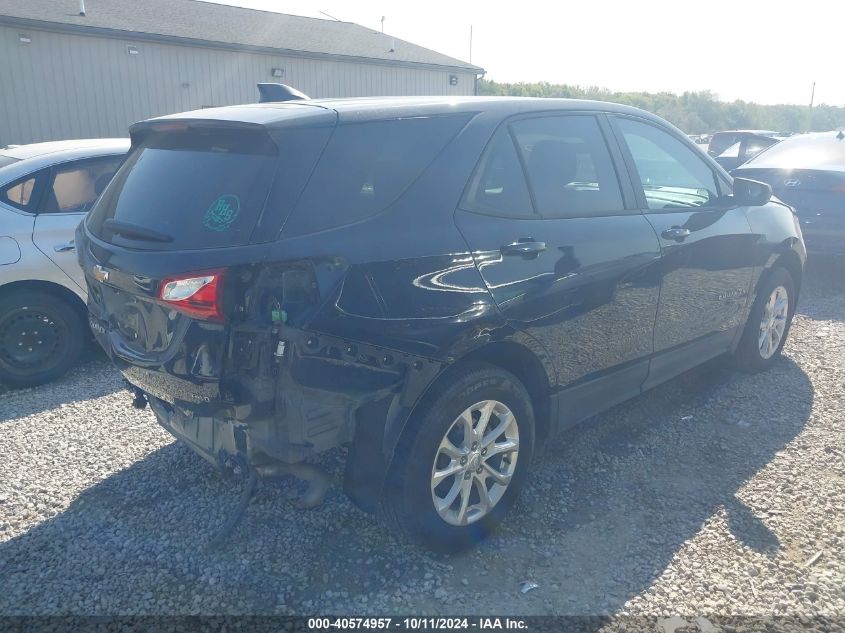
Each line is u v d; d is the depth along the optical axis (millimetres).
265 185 2787
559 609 2945
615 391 4062
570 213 3707
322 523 3553
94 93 17734
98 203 3613
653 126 4461
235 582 3119
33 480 4004
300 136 2887
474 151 3352
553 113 3816
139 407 3564
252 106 3359
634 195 4121
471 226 3240
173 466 4137
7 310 5371
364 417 3023
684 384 5293
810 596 2994
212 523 3557
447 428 3156
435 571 3197
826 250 7840
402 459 3100
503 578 3150
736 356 5391
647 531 3471
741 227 4836
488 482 3463
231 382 2721
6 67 16344
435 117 3320
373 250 2900
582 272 3631
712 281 4609
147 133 3525
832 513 3590
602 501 3750
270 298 2686
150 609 2953
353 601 3004
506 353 3438
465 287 3141
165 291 2717
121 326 3184
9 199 5473
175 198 2996
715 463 4125
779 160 8570
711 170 4844
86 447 4406
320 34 24469
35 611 2938
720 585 3068
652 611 2924
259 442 2824
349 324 2816
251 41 20703
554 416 3715
